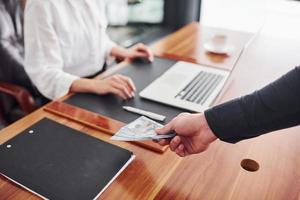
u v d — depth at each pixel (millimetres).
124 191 637
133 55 1304
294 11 2543
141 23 2949
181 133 696
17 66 1412
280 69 1219
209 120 633
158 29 2984
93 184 637
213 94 1011
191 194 639
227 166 718
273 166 722
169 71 1176
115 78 1024
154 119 870
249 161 738
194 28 1697
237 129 609
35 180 644
